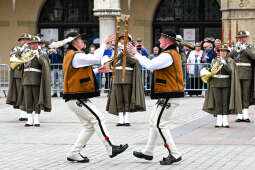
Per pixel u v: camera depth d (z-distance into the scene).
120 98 16.38
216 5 32.28
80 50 11.70
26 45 17.55
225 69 16.12
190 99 24.17
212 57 24.86
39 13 33.78
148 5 32.81
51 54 25.94
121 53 16.12
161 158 11.90
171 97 11.24
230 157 11.80
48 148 13.17
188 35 32.69
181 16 32.75
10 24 33.69
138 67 16.28
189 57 25.31
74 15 33.66
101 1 27.47
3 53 33.81
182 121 17.52
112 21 27.73
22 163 11.48
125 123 16.84
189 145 13.27
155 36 33.12
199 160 11.56
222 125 16.28
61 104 22.75
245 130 15.62
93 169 10.92
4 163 11.50
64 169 10.93
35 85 16.84
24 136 14.95
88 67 11.48
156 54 26.33
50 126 16.84
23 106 17.30
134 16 32.91
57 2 33.72
